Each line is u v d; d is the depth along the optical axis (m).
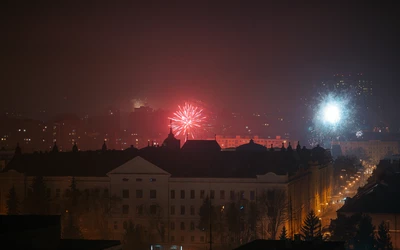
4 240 122.00
